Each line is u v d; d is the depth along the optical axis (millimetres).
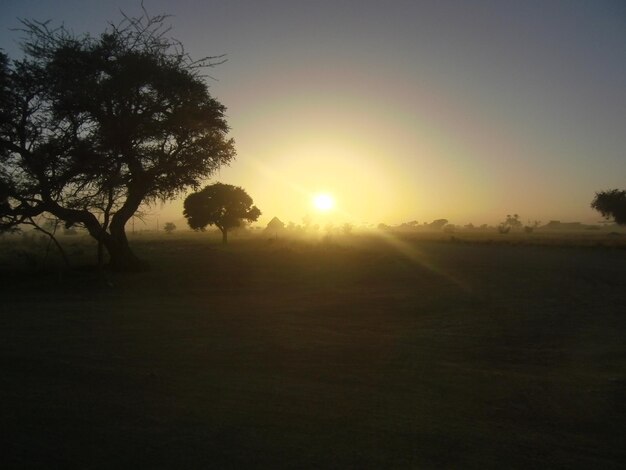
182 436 6812
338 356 11469
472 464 6012
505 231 134625
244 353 11766
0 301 21359
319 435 6859
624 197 94375
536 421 7434
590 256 44438
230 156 33500
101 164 27750
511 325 14977
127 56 28297
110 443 6582
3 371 10156
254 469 5867
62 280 28078
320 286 25250
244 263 38469
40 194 28219
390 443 6602
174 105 30172
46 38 28297
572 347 12234
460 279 27047
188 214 77625
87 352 11859
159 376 9805
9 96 27312
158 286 25984
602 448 6500
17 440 6680
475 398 8492
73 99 27234
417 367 10508
